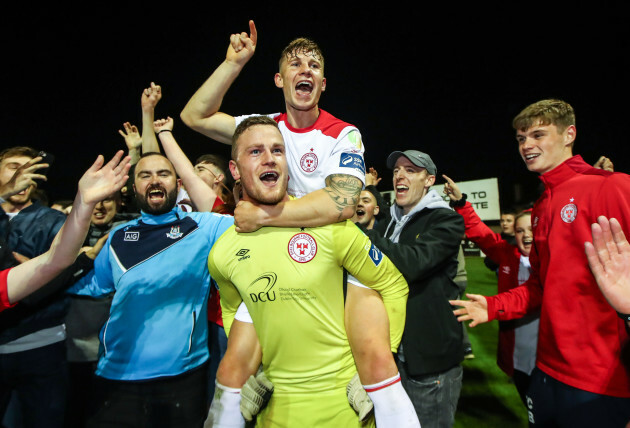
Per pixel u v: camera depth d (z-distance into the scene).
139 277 1.97
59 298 2.34
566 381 1.75
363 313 1.55
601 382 1.66
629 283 1.32
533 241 2.07
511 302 2.08
